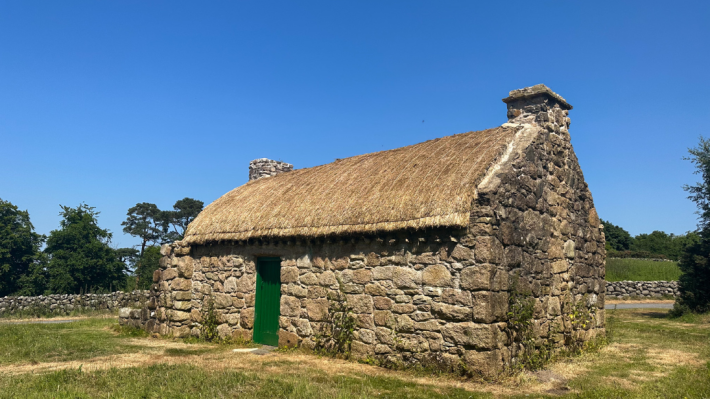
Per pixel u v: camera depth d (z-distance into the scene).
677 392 7.11
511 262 8.34
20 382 7.22
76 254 31.66
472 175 8.47
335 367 8.76
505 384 7.52
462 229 8.05
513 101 10.94
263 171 16.72
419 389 7.23
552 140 10.48
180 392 6.76
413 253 8.70
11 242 30.12
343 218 9.76
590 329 11.32
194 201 53.72
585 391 7.20
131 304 22.25
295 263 10.77
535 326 9.08
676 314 17.77
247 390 6.93
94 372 7.88
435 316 8.27
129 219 51.56
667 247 47.31
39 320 18.64
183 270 13.01
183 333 12.77
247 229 11.76
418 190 9.02
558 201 10.46
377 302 9.10
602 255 12.34
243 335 11.76
